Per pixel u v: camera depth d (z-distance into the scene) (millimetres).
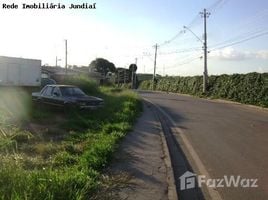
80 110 18359
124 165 8617
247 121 20094
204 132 15398
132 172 8031
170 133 15039
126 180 7379
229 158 10289
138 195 6547
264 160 10070
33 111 18047
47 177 6129
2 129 12094
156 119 18969
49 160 8594
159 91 75812
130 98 28250
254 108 31656
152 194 6645
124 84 98812
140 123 16875
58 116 17203
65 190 5727
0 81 29750
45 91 20453
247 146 12188
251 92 38094
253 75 38438
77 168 7664
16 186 5527
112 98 29547
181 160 10039
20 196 5133
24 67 31016
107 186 6898
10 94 26797
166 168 8531
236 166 9359
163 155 9984
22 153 9219
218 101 41688
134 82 98625
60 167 7957
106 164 8469
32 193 5344
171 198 6492
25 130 12461
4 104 20797
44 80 35031
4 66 29922
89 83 35375
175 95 55344
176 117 21422
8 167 6352
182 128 16594
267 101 34625
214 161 9914
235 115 23594
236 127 17266
